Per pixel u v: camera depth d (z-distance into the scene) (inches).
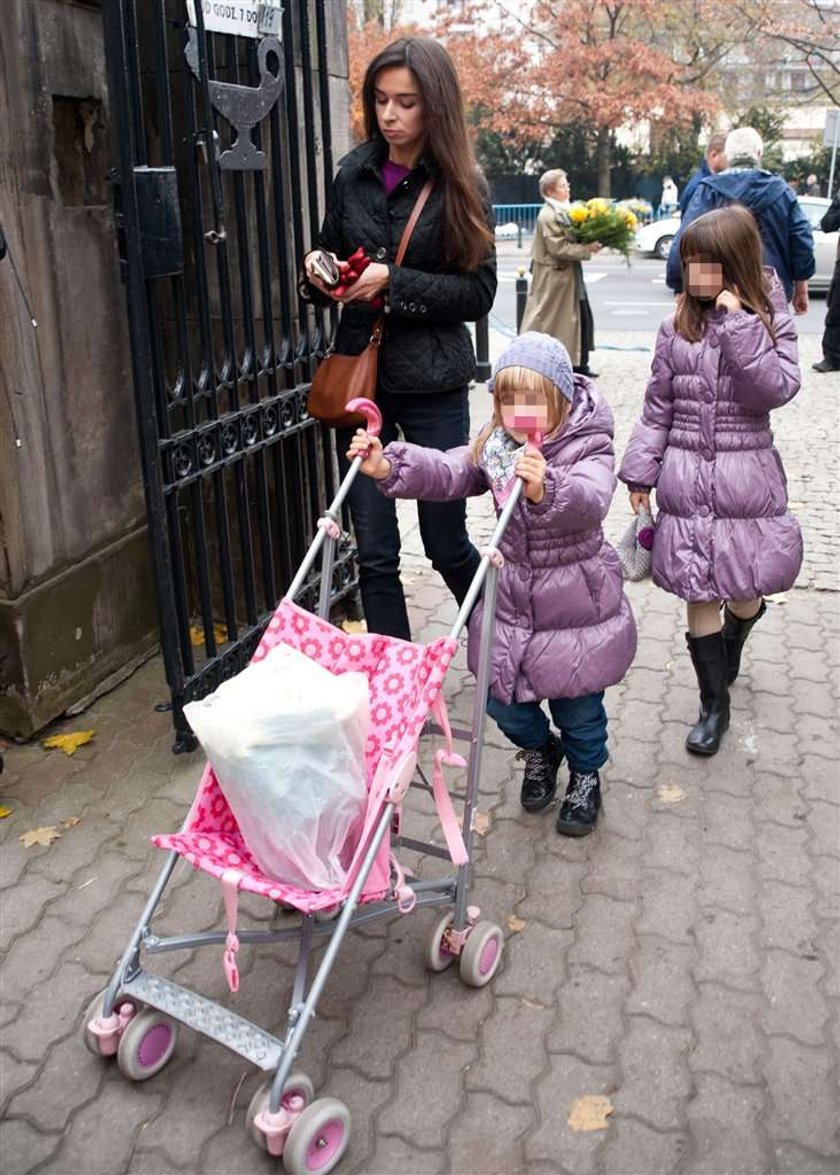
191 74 132.0
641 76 1341.0
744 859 125.3
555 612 117.3
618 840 128.9
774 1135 90.5
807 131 1761.8
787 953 110.7
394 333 141.8
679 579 138.4
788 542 138.5
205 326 140.8
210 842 92.6
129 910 117.6
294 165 155.9
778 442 313.6
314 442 171.0
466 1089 94.9
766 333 130.3
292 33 153.9
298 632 103.5
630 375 430.9
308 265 129.7
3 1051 99.1
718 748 147.0
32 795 137.9
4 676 146.1
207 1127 91.3
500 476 111.5
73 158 150.5
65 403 149.6
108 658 164.1
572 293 368.2
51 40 139.5
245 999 105.5
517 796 138.2
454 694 163.6
